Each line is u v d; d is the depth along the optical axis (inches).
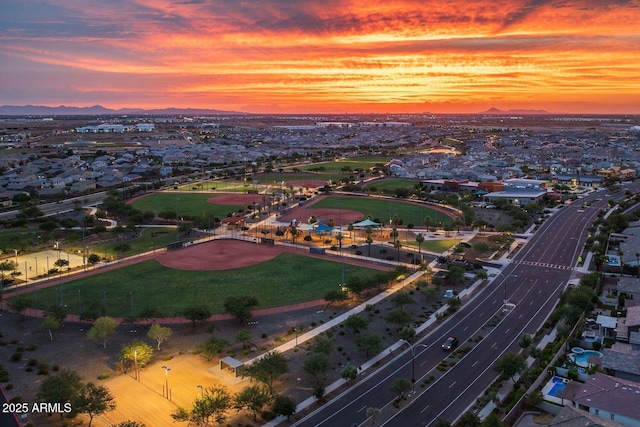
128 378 3978.8
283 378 4001.0
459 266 6451.8
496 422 3120.1
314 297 5718.5
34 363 4158.5
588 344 4485.7
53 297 5689.0
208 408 3307.1
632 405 3250.5
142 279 6299.2
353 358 4347.9
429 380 3971.5
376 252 7524.6
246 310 4945.9
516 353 4222.4
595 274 5925.2
